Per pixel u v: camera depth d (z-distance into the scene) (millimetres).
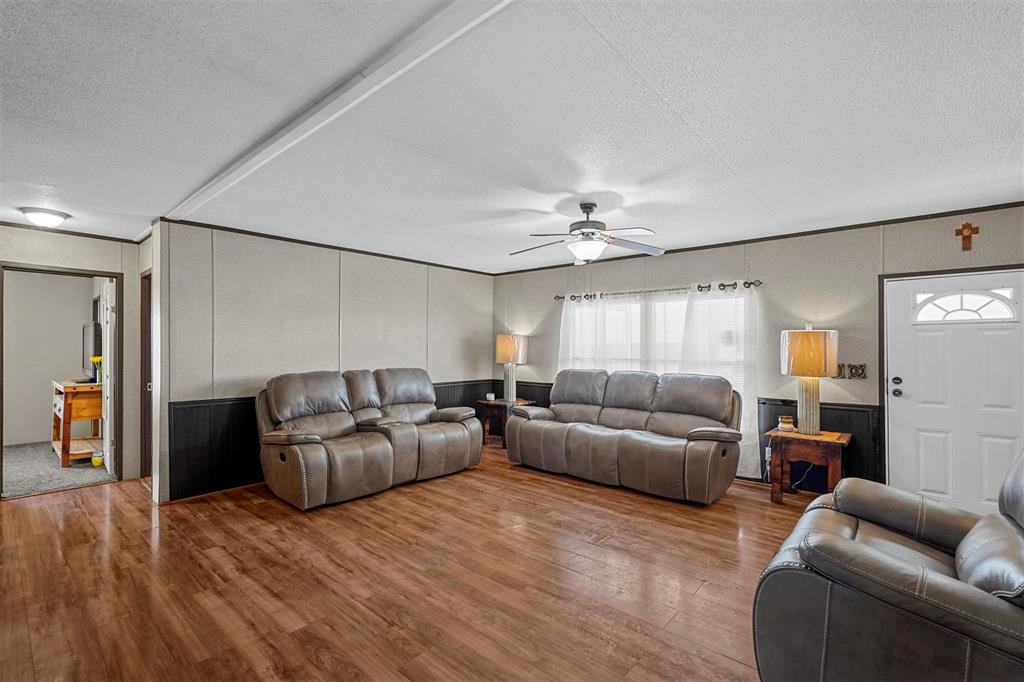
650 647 2070
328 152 2631
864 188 3217
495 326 7031
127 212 3850
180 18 1554
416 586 2590
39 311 6484
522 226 4297
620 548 3076
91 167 2865
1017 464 1973
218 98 2084
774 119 2250
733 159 2723
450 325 6453
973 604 1378
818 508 2395
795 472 4375
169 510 3789
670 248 5160
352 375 4965
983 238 3623
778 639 1679
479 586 2592
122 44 1694
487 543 3154
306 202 3559
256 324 4543
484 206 3656
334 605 2402
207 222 4160
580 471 4605
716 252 4945
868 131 2371
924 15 1534
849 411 4160
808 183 3119
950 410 3734
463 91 2004
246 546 3104
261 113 2221
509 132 2389
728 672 1910
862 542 2008
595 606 2395
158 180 3107
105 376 5000
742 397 4695
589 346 5941
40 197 3445
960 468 3688
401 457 4391
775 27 1598
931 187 3191
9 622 2254
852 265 4176
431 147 2566
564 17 1540
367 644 2092
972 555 1734
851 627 1539
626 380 5094
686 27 1596
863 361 4109
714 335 4871
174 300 4051
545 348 6453
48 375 6531
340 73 1896
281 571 2758
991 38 1641
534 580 2656
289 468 3797
